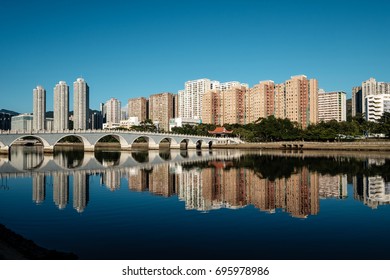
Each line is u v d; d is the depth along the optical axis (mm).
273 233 31078
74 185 60750
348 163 99375
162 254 25750
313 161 107188
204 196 49938
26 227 33094
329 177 70375
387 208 41844
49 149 137500
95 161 111875
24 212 39438
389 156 124938
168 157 130625
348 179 67438
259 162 105688
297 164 97938
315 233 31109
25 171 82500
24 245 25938
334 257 25141
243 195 50719
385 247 27344
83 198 48250
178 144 191375
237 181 65688
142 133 172625
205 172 80500
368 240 29078
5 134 122688
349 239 29375
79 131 147250
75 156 133250
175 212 39312
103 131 156000
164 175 75188
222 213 38875
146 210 40469
